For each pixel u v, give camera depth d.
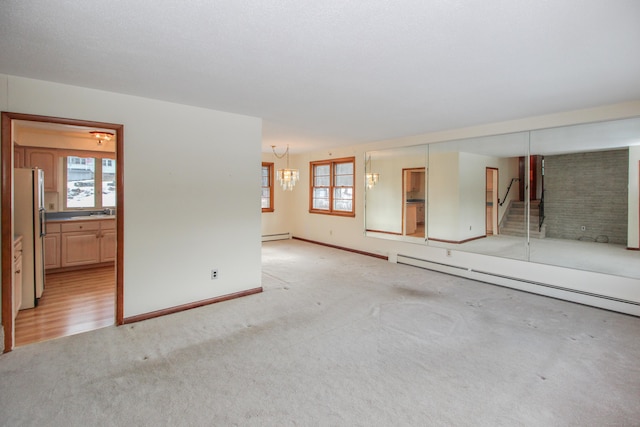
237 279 4.00
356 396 2.10
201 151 3.66
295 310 3.59
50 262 4.98
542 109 3.73
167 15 1.72
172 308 3.51
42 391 2.14
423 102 3.43
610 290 3.59
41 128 4.64
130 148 3.20
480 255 4.73
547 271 4.07
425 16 1.73
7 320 2.67
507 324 3.21
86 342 2.83
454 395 2.11
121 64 2.41
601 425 1.84
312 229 7.97
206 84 2.87
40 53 2.21
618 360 2.54
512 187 4.47
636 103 3.38
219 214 3.83
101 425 1.83
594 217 3.84
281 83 2.83
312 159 7.90
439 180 5.30
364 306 3.71
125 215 3.20
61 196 5.36
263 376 2.32
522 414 1.93
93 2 1.59
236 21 1.79
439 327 3.14
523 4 1.62
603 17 1.74
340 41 2.04
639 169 3.55
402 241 5.86
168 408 1.98
